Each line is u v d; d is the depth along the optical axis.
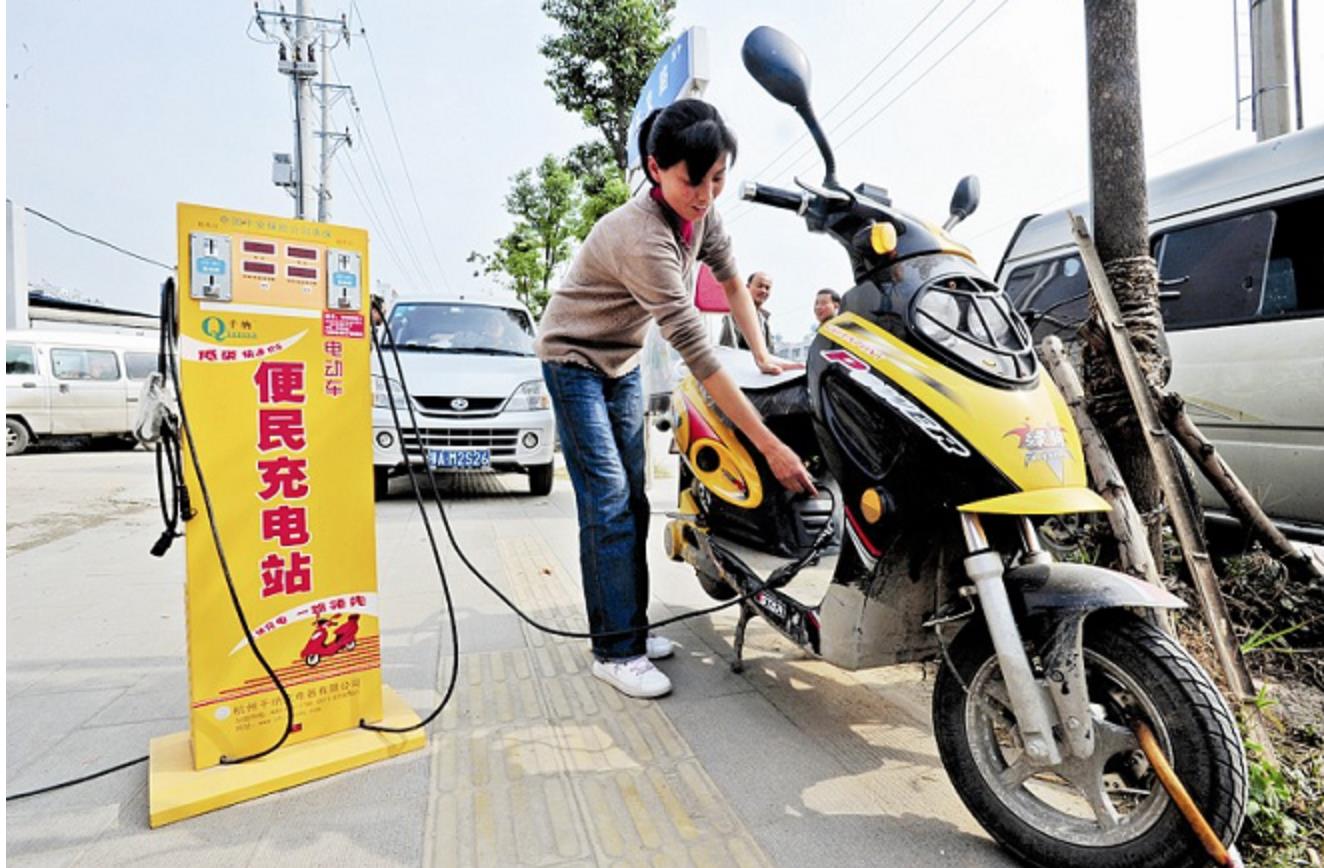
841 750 1.90
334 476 1.87
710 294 4.65
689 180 1.90
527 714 2.10
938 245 1.78
